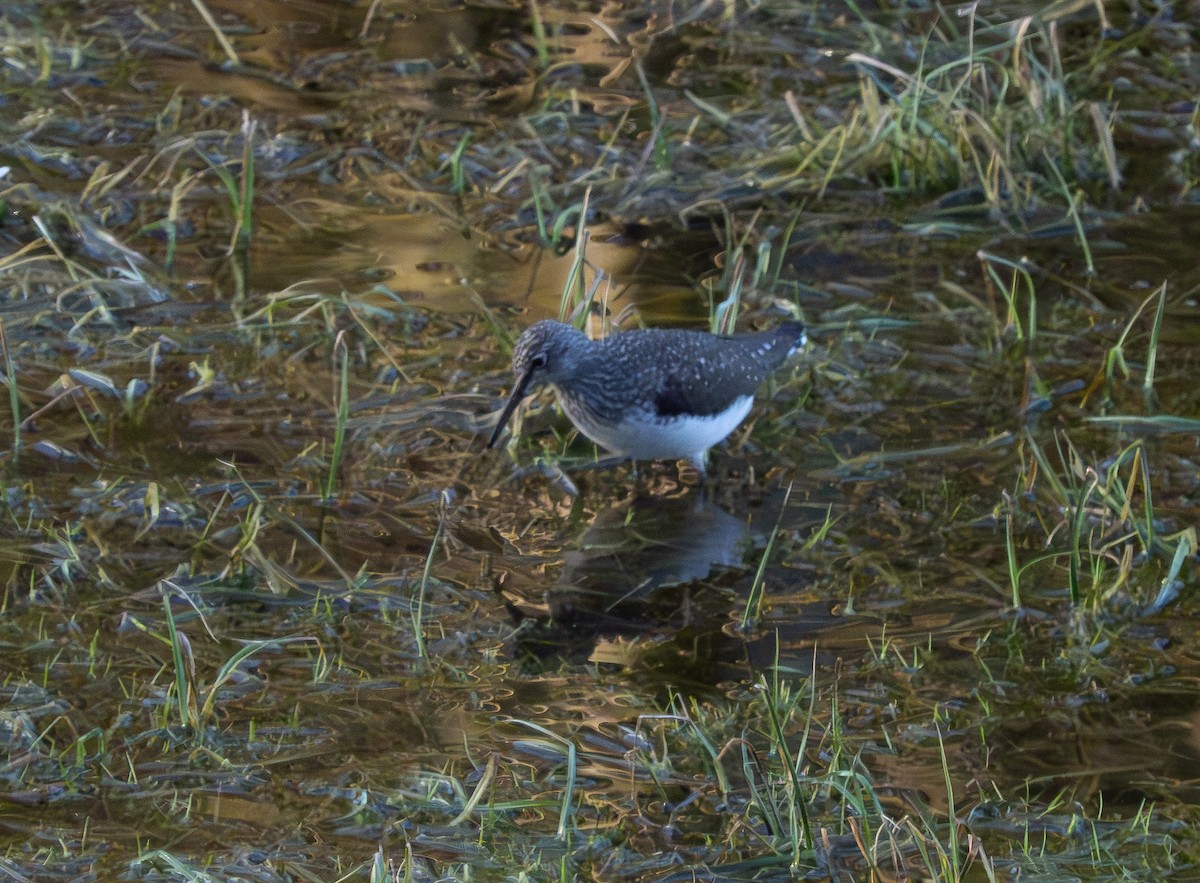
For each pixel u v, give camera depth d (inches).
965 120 650.8
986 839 339.6
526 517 458.6
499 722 374.3
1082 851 335.6
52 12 748.6
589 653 402.0
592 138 666.2
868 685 390.3
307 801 344.8
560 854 332.8
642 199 625.9
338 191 627.8
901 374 530.9
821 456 490.6
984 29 705.6
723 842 338.3
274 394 508.1
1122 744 369.7
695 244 601.9
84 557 426.9
